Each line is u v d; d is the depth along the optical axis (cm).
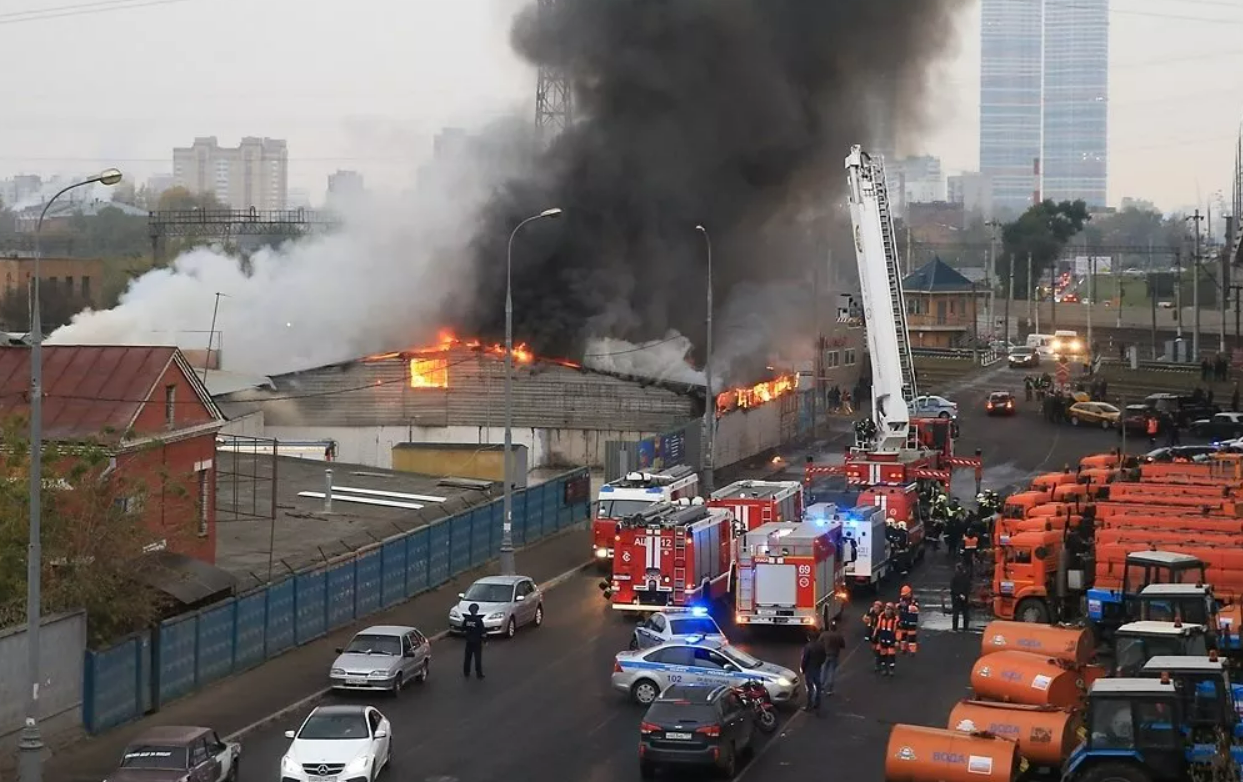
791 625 3759
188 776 2369
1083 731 2438
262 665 3569
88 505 3147
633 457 5969
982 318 16962
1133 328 15462
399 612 4188
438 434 6956
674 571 4003
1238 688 2475
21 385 3853
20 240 14988
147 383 3853
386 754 2670
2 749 2767
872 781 2584
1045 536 3825
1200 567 3403
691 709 2609
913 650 3631
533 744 2847
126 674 3070
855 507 4488
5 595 3056
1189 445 7194
